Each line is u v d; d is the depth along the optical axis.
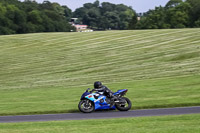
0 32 142.50
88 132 13.49
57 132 13.79
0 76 58.47
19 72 60.72
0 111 22.03
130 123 15.52
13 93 37.00
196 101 21.41
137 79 41.66
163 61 56.06
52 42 91.19
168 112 18.67
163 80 36.34
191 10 158.75
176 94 25.19
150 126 14.27
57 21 184.75
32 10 171.00
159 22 159.00
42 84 46.31
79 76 51.12
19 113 21.17
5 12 153.12
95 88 20.59
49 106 23.33
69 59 69.06
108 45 81.31
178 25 154.75
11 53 80.38
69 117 18.80
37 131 14.23
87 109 20.17
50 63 66.75
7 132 14.23
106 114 19.16
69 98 28.20
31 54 77.94
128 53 69.00
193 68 45.38
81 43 86.88
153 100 23.00
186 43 73.12
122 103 20.00
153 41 80.88
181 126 13.87
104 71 53.28
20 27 153.75
